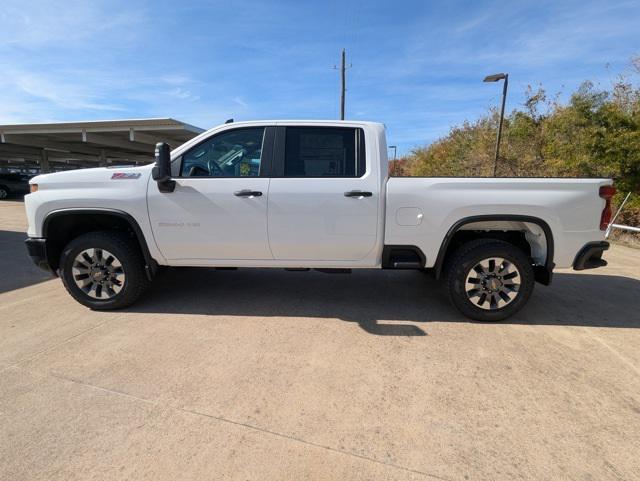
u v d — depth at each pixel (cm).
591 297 445
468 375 272
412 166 2497
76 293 385
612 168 955
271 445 203
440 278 393
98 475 183
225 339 325
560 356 301
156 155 343
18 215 1222
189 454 196
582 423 222
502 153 1448
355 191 352
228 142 374
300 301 422
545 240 354
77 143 2109
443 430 216
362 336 334
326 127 369
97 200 364
